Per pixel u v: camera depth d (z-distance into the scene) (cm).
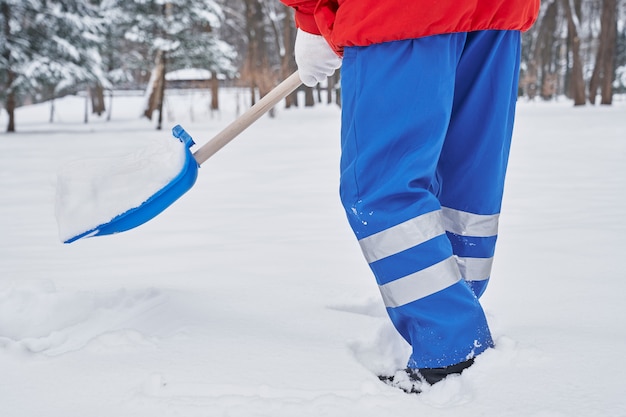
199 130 1833
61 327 199
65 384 145
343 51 153
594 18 4128
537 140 1037
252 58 2666
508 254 266
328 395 133
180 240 329
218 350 162
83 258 289
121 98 4591
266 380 144
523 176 591
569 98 4416
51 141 1469
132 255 293
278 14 3581
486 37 148
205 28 2642
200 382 143
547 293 204
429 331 140
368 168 142
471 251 162
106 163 173
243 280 235
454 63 142
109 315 195
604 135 1108
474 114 154
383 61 141
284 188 573
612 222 337
